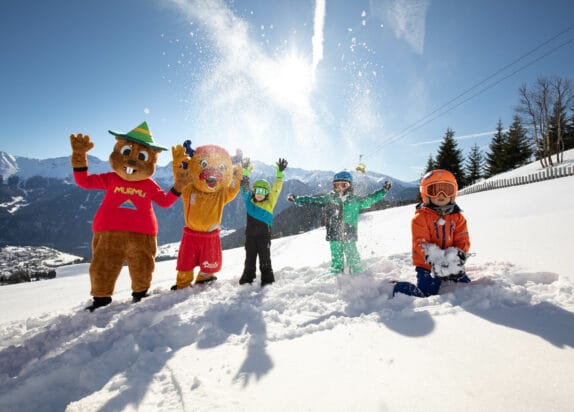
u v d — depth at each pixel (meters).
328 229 4.45
